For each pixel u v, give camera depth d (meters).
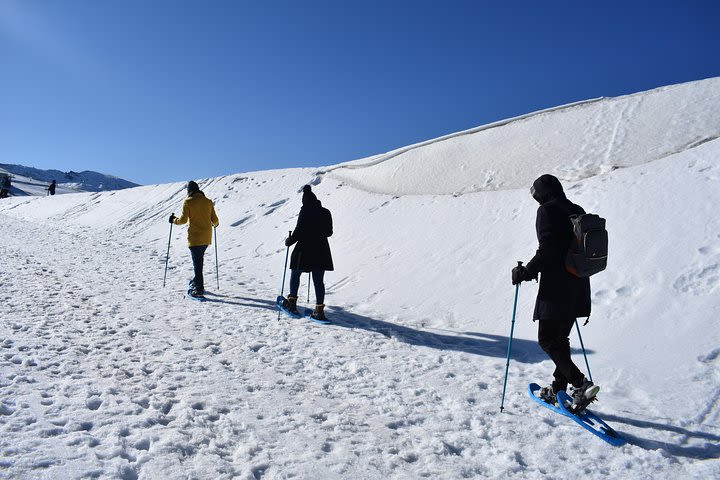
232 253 12.56
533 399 4.21
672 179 6.90
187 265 11.61
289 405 3.98
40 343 5.04
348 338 6.01
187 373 4.55
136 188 25.02
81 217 22.64
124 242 15.64
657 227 6.13
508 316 6.30
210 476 2.82
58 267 10.23
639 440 3.46
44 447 2.95
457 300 7.04
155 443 3.13
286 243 6.89
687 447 3.34
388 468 3.08
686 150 7.69
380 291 8.10
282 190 16.48
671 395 4.02
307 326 6.50
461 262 7.93
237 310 7.30
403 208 10.93
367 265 9.27
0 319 5.83
